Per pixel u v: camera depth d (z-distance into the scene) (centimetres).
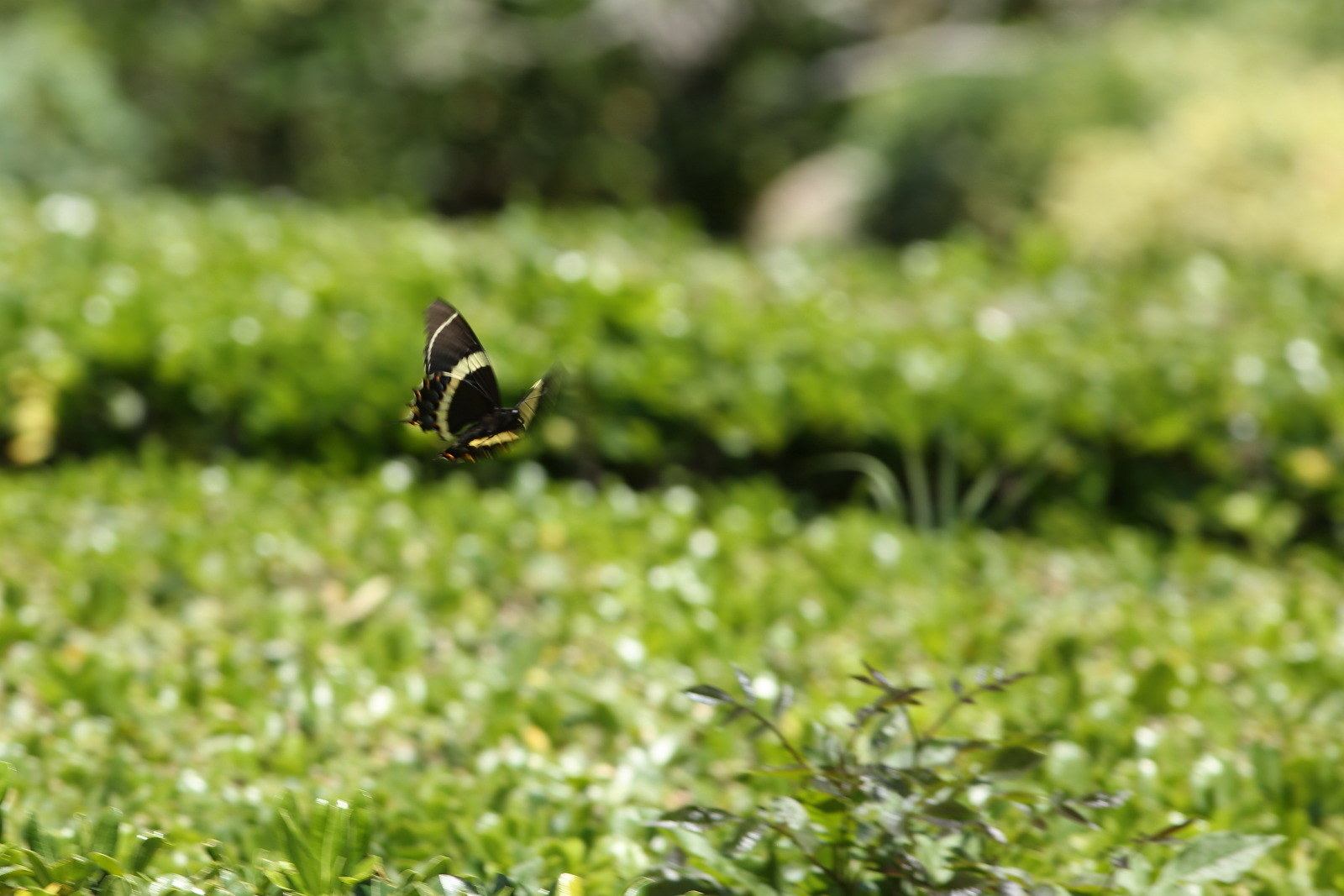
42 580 809
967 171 2320
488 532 923
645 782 611
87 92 2580
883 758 488
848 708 677
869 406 1073
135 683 689
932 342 1197
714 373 1096
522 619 805
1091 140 2077
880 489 1087
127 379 1076
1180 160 1809
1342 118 1778
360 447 1059
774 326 1195
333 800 541
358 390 1054
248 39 3056
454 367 491
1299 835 584
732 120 3328
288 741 614
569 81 3309
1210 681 728
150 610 788
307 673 705
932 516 1088
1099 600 885
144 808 560
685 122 3362
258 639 752
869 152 2533
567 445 1069
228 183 3047
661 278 1293
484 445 488
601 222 1617
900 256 2317
